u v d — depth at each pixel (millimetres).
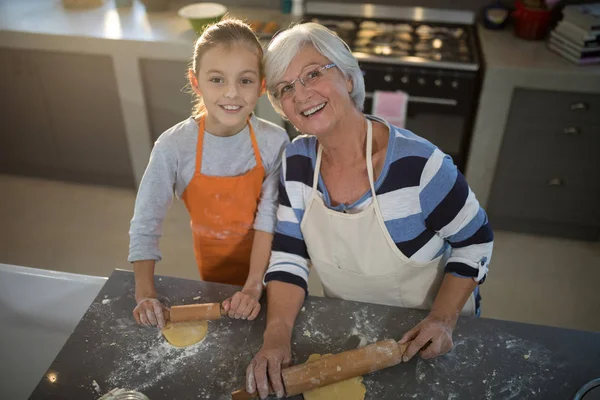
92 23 3055
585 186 2873
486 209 3076
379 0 3297
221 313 1311
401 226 1292
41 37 2912
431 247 1354
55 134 3271
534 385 1148
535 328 1283
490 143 2836
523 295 2691
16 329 1785
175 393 1133
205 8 3002
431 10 3268
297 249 1406
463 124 2895
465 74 2725
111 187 3443
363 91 1281
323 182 1324
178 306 1297
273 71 1212
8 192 3381
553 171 2865
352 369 1151
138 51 2869
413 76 2768
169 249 2918
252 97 1362
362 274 1406
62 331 1780
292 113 1237
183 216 3180
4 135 3332
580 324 2533
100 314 1319
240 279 1746
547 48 2830
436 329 1221
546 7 2852
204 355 1218
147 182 1441
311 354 1222
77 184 3469
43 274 1729
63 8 3270
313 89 1187
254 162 1521
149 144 3193
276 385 1137
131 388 1142
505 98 2688
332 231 1345
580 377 1165
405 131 1316
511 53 2760
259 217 1535
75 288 1714
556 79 2588
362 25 3201
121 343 1245
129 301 1355
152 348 1233
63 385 1148
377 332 1274
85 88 3064
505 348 1230
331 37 1204
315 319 1309
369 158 1250
